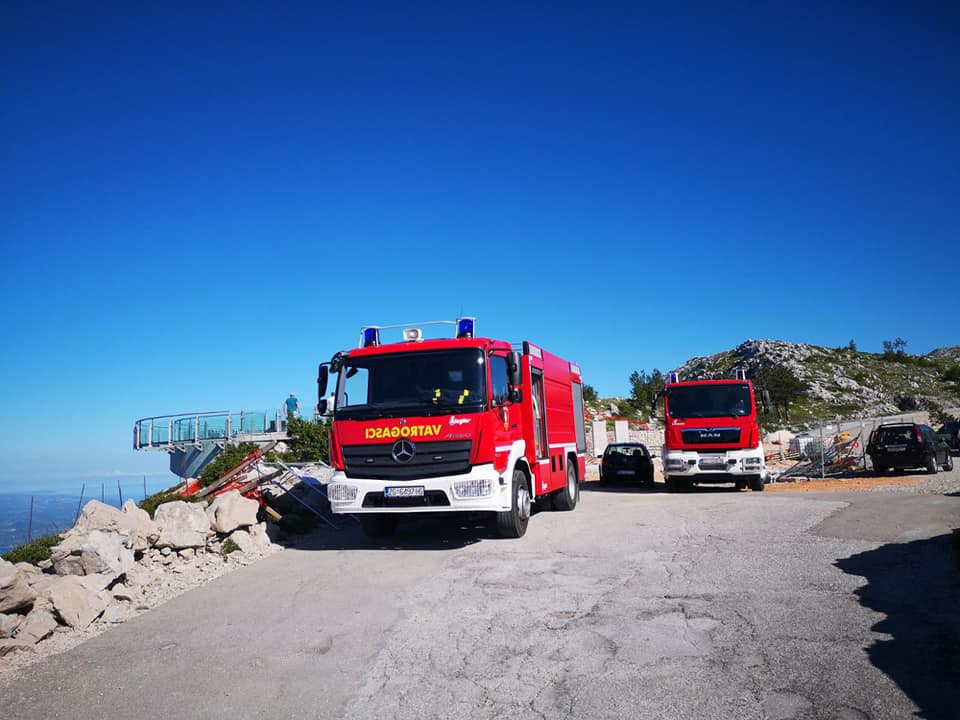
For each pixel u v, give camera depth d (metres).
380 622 6.71
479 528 12.68
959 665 4.99
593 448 37.38
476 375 10.52
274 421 30.00
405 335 11.56
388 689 5.09
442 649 5.87
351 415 10.70
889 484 19.92
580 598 7.21
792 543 9.73
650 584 7.67
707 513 13.29
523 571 8.56
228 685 5.32
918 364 118.19
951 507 12.94
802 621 6.13
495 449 10.38
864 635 5.71
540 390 13.40
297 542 11.62
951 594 6.78
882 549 9.05
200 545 10.14
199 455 30.33
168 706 4.98
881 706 4.40
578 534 11.21
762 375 72.62
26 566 8.36
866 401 93.06
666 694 4.73
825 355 120.69
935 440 24.80
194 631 6.74
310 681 5.33
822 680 4.84
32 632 6.62
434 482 10.14
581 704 4.64
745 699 4.60
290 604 7.54
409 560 9.59
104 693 5.28
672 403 19.50
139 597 8.18
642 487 23.59
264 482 13.95
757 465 18.64
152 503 14.12
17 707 5.09
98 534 8.48
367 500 10.41
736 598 6.96
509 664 5.44
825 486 20.77
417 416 10.39
